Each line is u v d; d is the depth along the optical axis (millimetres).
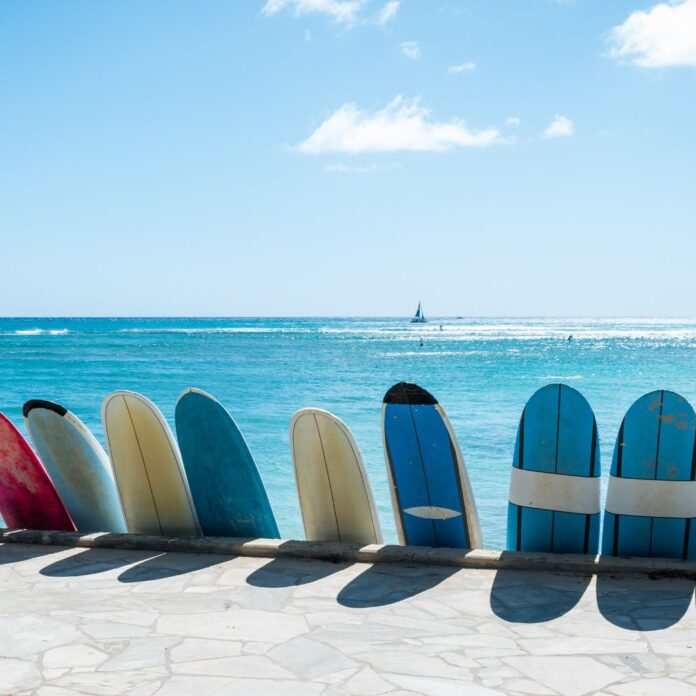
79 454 5254
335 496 4883
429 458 4773
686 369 34125
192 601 3738
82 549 4684
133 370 33656
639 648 3127
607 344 66688
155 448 5094
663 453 4332
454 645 3176
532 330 123812
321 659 3051
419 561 4258
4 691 2789
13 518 5328
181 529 5148
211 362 39562
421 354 48031
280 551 4441
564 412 4531
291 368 35000
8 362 39438
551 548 4551
